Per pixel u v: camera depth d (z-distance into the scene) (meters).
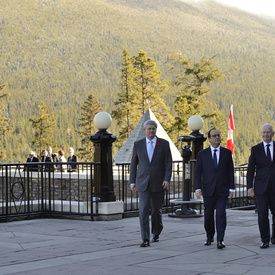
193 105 97.56
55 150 123.94
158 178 11.34
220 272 8.40
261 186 10.91
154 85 104.06
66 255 10.05
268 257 9.76
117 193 28.03
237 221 15.55
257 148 11.05
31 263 9.27
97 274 8.33
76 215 16.08
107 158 16.06
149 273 8.37
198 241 11.78
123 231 13.47
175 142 93.62
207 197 11.11
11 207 16.27
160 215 11.65
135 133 37.69
